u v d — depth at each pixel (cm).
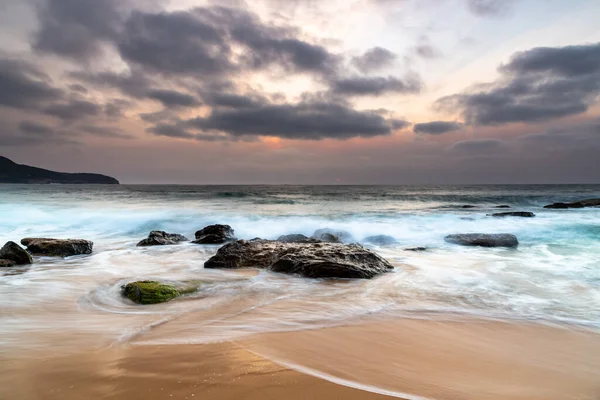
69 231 1870
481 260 1092
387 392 316
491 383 351
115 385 315
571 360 413
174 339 445
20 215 2309
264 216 2392
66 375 337
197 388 309
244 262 1005
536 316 570
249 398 294
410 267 988
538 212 2803
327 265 862
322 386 319
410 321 539
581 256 1152
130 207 3000
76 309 604
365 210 3030
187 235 1833
